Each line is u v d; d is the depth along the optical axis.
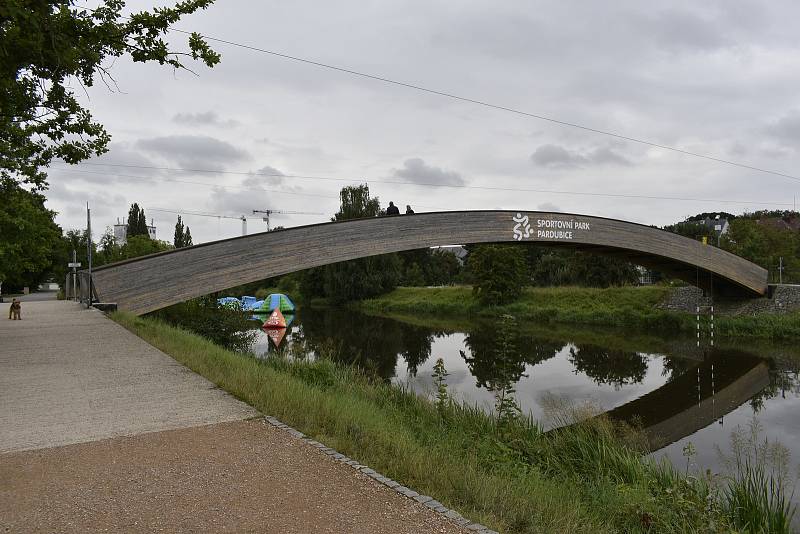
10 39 9.99
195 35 11.59
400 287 74.88
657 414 17.95
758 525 7.34
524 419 12.13
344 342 34.75
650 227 37.69
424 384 19.78
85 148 15.11
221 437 6.58
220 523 4.29
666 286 51.31
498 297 55.06
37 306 33.56
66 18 10.60
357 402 9.62
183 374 10.62
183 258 23.95
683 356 29.97
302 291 80.94
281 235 26.02
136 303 23.14
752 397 20.78
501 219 32.66
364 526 4.30
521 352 30.97
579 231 35.09
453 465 6.05
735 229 60.97
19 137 14.74
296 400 8.02
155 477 5.27
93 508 4.56
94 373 10.71
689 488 7.76
